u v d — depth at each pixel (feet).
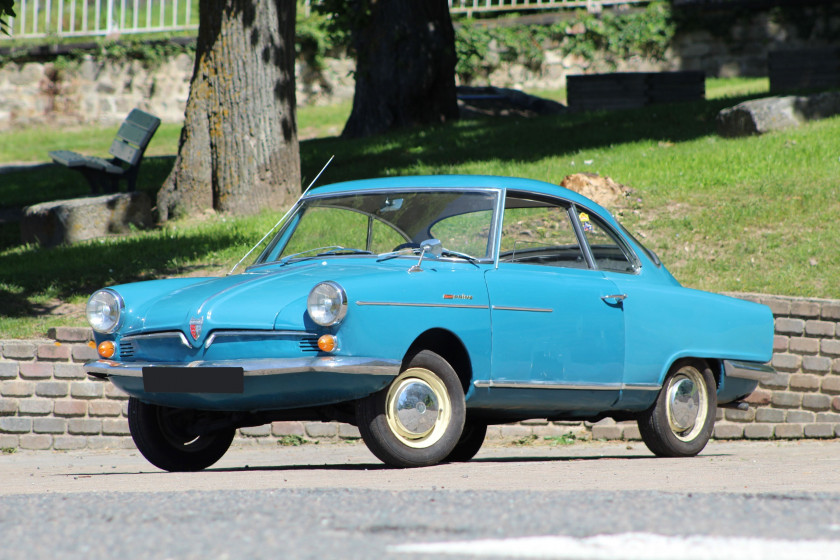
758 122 188.44
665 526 33.94
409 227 74.02
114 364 68.44
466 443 85.97
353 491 45.09
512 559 28.71
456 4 387.34
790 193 148.97
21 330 112.88
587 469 64.13
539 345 70.85
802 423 114.21
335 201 78.18
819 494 42.98
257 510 38.32
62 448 106.11
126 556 29.35
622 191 154.30
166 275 134.82
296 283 65.92
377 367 61.87
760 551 29.86
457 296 66.64
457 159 202.18
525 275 71.77
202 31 173.58
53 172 266.16
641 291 78.59
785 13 364.99
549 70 378.53
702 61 373.20
